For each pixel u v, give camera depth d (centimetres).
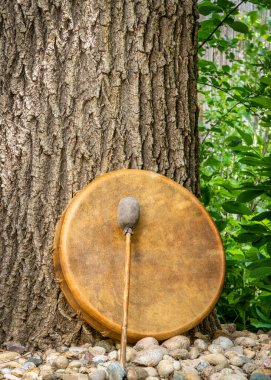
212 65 343
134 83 225
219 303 290
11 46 222
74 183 221
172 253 218
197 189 247
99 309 202
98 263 208
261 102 241
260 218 261
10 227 221
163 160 232
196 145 248
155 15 227
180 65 236
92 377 178
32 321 218
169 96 233
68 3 219
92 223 211
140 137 226
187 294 215
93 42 220
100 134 222
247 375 195
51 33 219
